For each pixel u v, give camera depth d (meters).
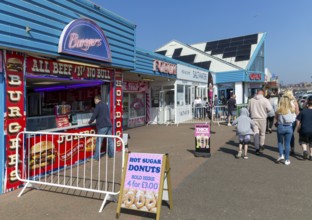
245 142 7.21
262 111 7.68
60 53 5.71
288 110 6.54
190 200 4.40
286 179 5.43
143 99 16.56
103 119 7.24
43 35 5.32
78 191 4.89
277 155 7.55
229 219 3.73
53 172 6.11
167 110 16.50
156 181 3.77
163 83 16.56
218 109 17.86
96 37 6.61
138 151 8.30
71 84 9.58
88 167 6.53
